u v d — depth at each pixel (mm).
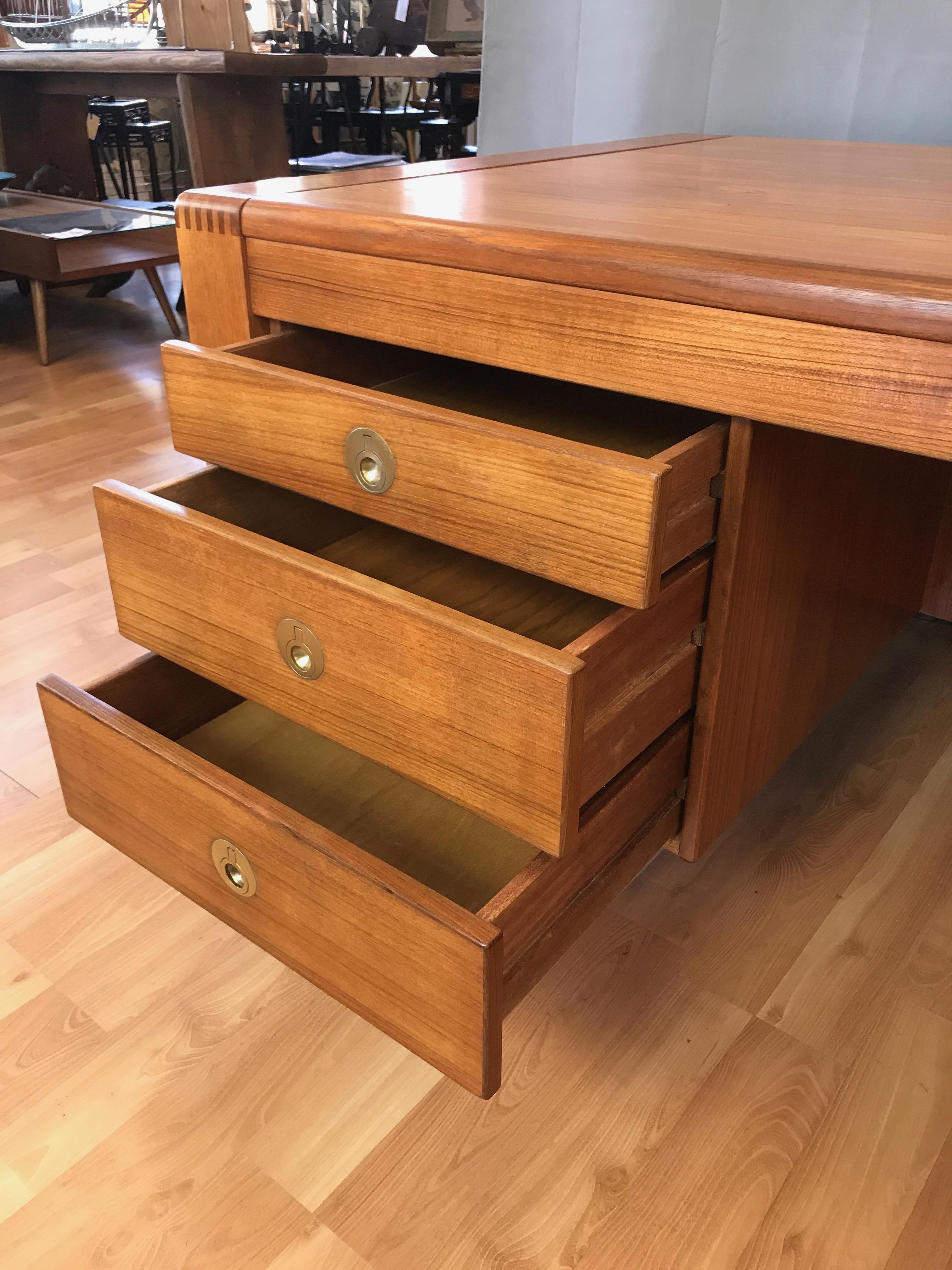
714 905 878
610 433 778
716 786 771
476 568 815
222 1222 628
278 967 817
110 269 2314
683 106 1242
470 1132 685
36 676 1195
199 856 707
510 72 1355
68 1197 643
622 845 708
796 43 1138
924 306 483
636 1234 621
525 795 575
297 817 623
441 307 676
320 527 866
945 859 931
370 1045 750
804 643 826
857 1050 744
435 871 707
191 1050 744
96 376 2297
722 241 587
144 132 4102
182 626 748
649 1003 783
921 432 506
